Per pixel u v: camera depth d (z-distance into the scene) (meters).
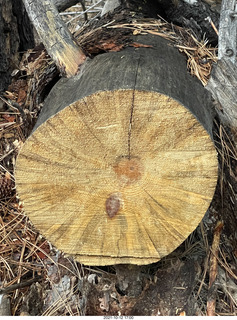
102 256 0.61
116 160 0.54
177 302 0.65
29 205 0.57
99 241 0.59
